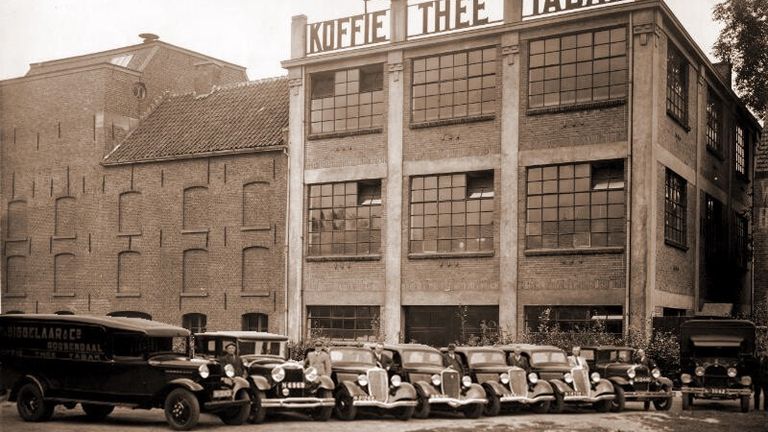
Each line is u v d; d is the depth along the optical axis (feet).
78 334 51.29
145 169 110.11
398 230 92.17
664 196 84.69
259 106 109.81
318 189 98.43
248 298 101.09
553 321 84.12
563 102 85.20
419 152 92.02
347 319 95.40
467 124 89.45
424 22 92.99
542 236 84.99
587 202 83.15
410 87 93.20
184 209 106.93
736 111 113.09
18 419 52.95
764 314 87.51
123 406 50.03
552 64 85.92
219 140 106.22
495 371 60.64
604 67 83.41
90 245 113.09
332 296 95.71
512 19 87.71
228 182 103.91
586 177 83.35
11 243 119.75
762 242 92.73
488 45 88.99
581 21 84.23
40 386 51.57
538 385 60.64
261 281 100.83
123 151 113.29
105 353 50.34
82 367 51.06
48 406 52.01
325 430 49.14
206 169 105.50
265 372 54.29
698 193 95.20
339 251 96.32
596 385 62.49
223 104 113.50
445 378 56.95
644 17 81.35
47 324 52.31
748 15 108.68
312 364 56.59
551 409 62.80
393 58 94.07
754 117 119.03
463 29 90.38
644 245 79.56
